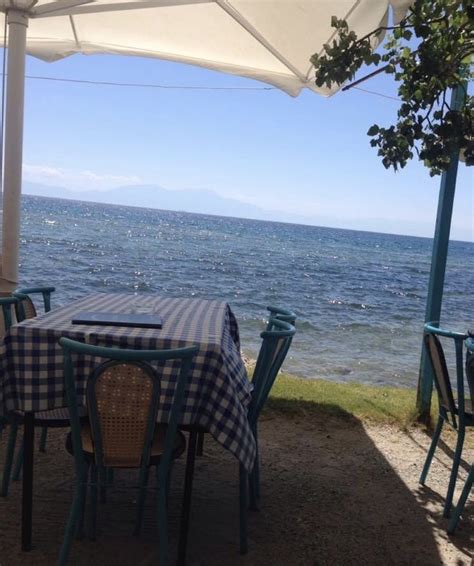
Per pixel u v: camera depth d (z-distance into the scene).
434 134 3.37
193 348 2.27
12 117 4.23
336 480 3.70
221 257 34.09
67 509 3.05
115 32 5.10
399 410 5.04
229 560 2.69
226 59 5.29
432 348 3.50
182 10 4.49
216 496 3.38
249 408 3.08
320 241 73.44
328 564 2.71
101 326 2.68
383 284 26.67
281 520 3.12
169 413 2.53
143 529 2.93
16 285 4.38
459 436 3.36
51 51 5.45
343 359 9.83
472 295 24.53
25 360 2.51
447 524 3.21
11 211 4.29
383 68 3.65
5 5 4.13
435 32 3.25
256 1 3.96
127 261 26.50
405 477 3.83
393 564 2.76
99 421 2.34
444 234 4.53
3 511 2.99
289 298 18.84
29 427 2.59
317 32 4.31
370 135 3.63
